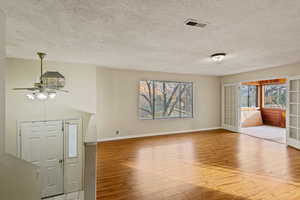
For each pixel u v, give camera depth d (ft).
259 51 10.72
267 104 28.14
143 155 12.87
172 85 20.36
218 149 14.28
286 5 5.31
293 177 9.26
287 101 15.24
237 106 20.75
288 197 7.44
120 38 8.46
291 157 12.30
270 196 7.52
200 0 5.06
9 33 7.77
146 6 5.43
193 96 21.67
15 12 5.83
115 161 11.69
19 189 5.14
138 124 18.66
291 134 15.10
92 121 8.58
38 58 12.53
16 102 12.23
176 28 7.20
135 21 6.57
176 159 12.05
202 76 22.27
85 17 6.24
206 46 9.75
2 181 5.07
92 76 14.93
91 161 5.31
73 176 13.85
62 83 8.54
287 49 10.28
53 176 13.24
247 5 5.33
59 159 13.44
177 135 19.51
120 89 17.75
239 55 11.73
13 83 12.19
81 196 12.18
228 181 8.89
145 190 8.07
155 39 8.61
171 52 11.00
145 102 18.94
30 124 12.56
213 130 22.34
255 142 16.47
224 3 5.22
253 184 8.57
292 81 14.92
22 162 5.24
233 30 7.38
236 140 17.26
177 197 7.51
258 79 17.95
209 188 8.23
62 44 9.40
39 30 7.44
